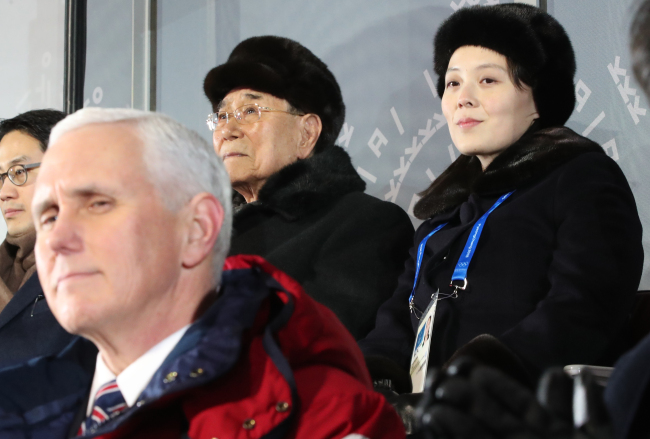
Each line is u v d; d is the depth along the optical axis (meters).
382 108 8.83
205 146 3.10
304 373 2.77
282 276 3.03
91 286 2.73
